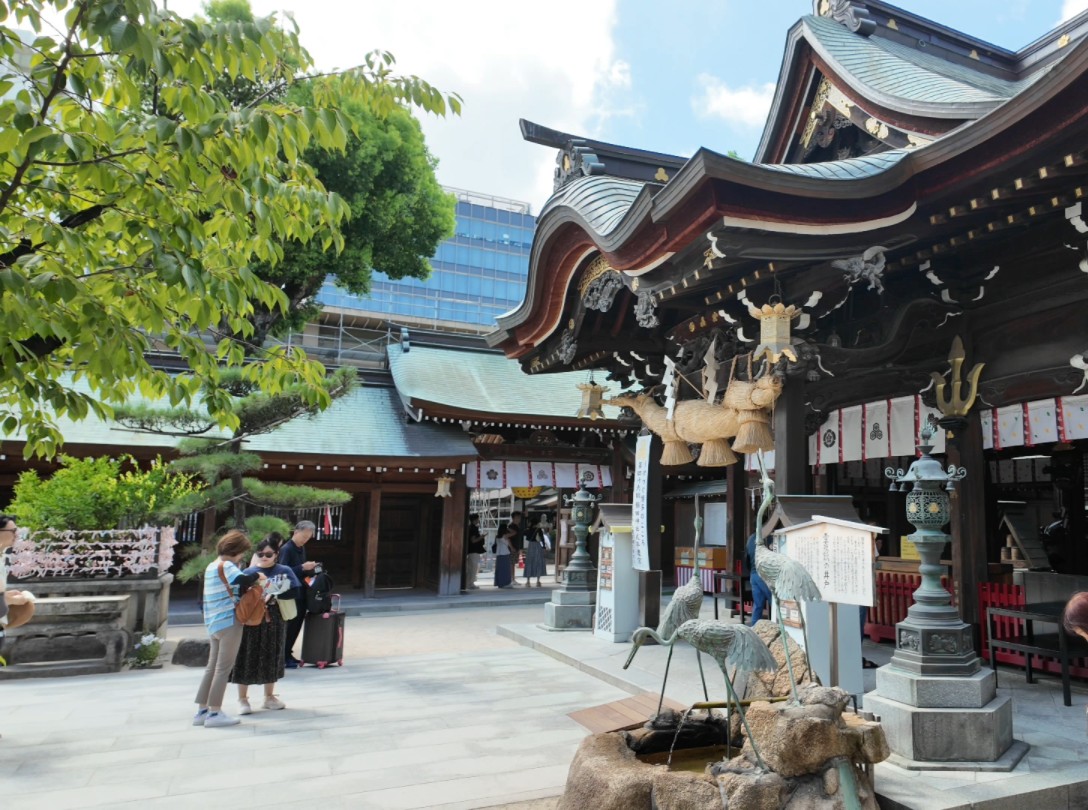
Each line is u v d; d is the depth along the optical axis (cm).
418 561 1838
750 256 548
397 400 1908
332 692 677
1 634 560
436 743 514
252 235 392
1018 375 672
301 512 1631
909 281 736
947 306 701
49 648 774
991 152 503
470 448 1695
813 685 372
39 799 404
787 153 933
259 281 357
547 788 423
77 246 303
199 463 951
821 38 832
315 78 386
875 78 771
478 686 702
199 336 401
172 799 404
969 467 723
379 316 4381
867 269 570
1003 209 575
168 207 310
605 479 1905
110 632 792
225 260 364
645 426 920
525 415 1756
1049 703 566
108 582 820
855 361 672
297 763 468
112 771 452
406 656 880
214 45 302
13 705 625
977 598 710
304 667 803
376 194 1652
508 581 1908
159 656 850
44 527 813
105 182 297
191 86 293
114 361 311
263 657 598
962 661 431
